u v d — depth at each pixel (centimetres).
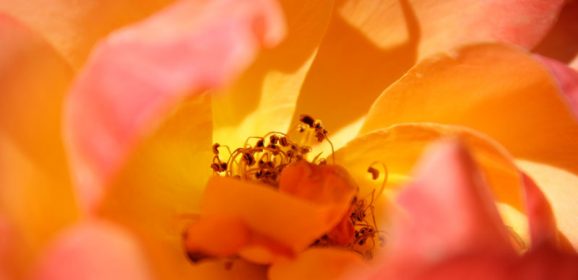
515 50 16
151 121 14
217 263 16
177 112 16
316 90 18
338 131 18
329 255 16
